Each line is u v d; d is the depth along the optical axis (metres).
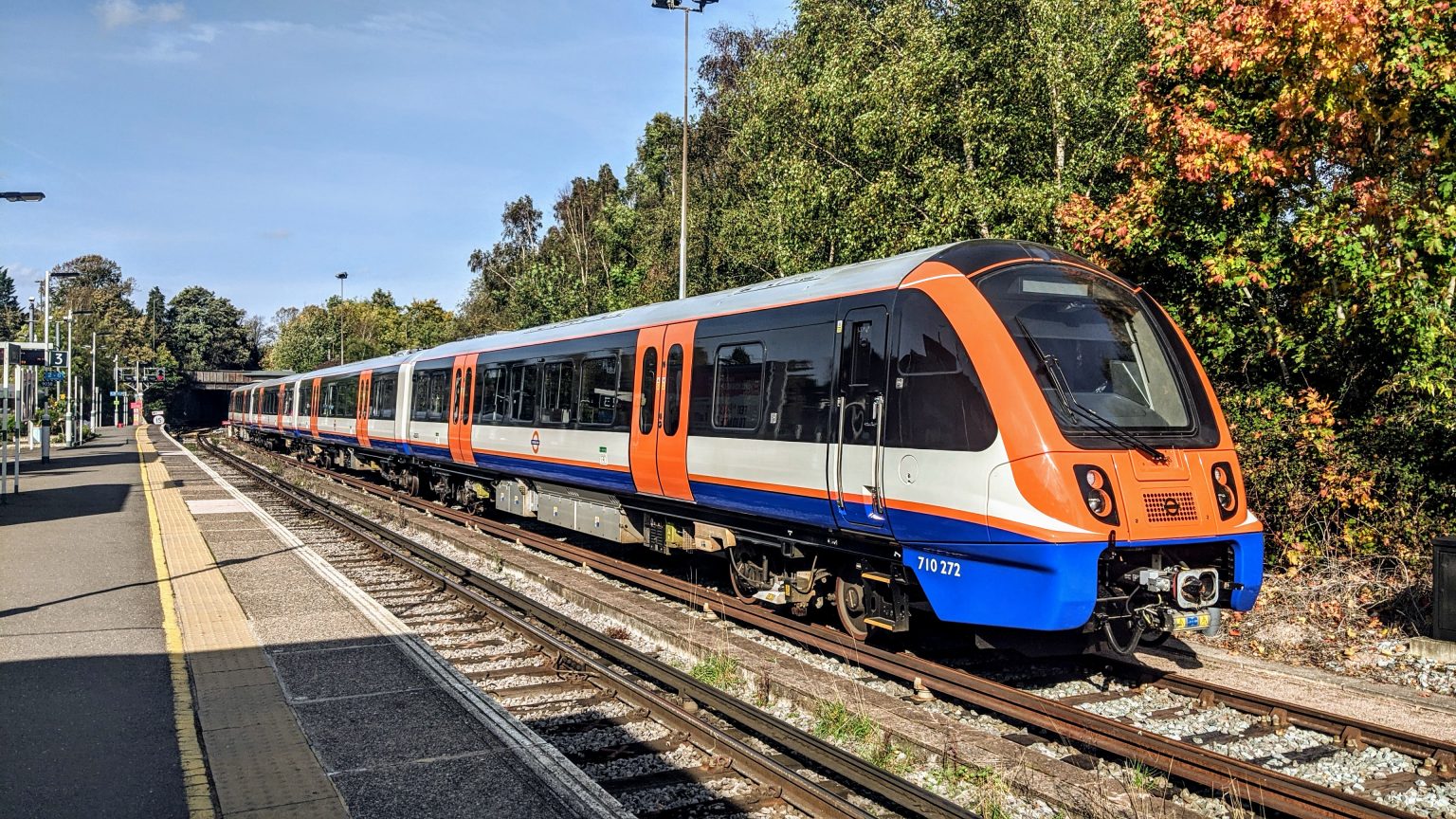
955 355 6.99
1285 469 10.06
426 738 5.83
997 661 8.04
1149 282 11.80
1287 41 9.48
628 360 11.28
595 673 7.14
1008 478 6.54
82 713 6.18
